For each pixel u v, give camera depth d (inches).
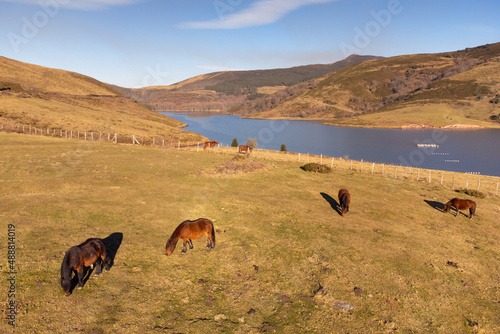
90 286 344.8
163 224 550.0
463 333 345.7
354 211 740.0
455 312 380.5
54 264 370.9
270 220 619.2
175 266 416.2
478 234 668.1
